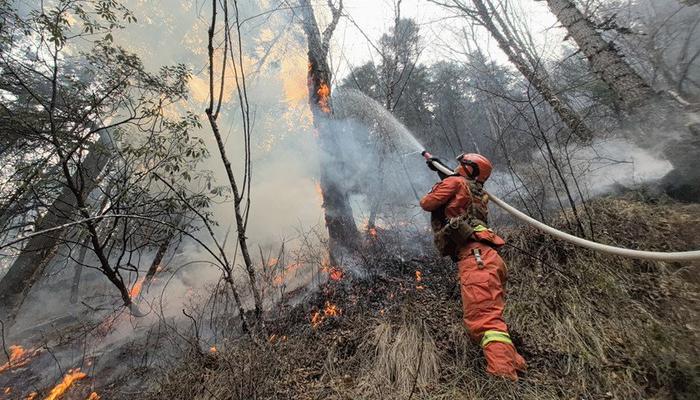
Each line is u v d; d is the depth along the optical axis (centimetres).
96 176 530
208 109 324
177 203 467
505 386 212
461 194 273
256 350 266
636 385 200
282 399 240
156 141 476
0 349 448
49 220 493
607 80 419
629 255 215
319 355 285
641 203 341
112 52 457
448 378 238
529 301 288
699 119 336
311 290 407
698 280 251
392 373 249
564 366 228
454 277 362
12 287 550
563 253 321
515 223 398
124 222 454
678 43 452
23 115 442
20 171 432
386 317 304
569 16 454
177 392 254
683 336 215
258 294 322
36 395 325
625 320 241
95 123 490
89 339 414
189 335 328
